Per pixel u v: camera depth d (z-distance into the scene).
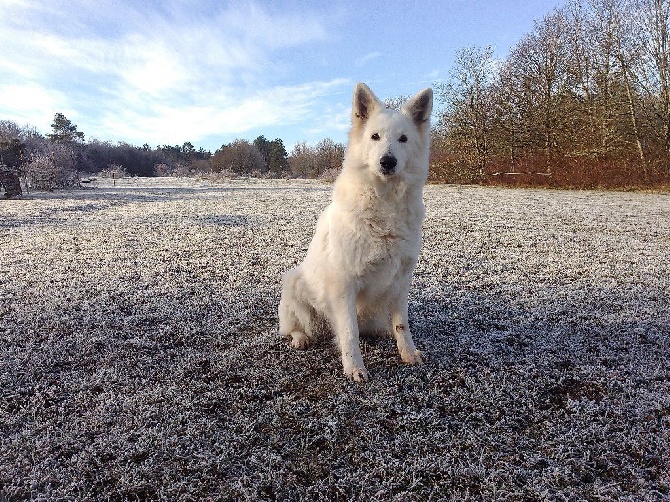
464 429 1.05
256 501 0.88
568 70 8.34
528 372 1.28
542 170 8.82
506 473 0.94
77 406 1.13
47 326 1.55
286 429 1.05
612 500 0.88
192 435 1.03
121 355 1.37
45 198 6.38
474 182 9.80
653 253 2.68
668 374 1.28
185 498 0.88
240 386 1.22
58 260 2.46
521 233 3.40
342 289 1.28
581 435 1.04
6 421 1.07
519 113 9.18
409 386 1.22
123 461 0.96
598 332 1.54
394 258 1.28
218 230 3.55
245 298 1.86
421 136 1.35
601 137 8.06
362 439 1.03
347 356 1.27
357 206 1.26
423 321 1.63
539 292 1.94
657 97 7.67
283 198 6.49
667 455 0.99
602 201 5.75
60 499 0.88
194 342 1.46
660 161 7.58
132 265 2.37
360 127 1.34
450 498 0.89
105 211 4.78
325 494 0.90
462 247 2.89
